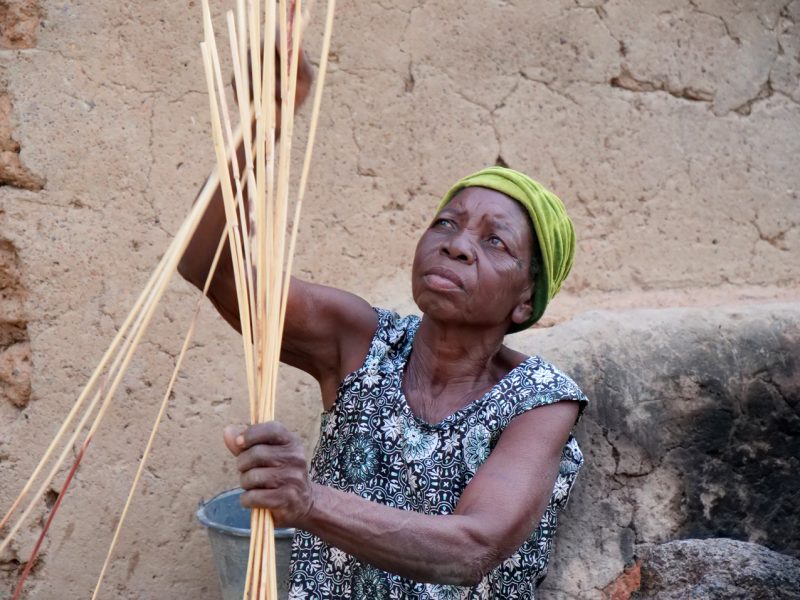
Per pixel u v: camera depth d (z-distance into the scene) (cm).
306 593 289
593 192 497
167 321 432
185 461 437
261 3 405
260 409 238
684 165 511
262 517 233
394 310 459
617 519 427
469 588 292
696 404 441
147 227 431
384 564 243
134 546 432
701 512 439
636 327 447
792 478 450
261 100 245
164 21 432
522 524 259
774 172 525
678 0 508
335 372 306
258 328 241
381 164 463
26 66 415
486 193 292
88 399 424
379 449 288
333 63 455
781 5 524
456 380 295
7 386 421
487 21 479
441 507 282
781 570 407
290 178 450
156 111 431
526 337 443
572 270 494
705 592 407
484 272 283
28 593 421
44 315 420
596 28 495
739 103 520
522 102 485
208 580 441
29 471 420
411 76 468
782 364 455
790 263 526
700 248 514
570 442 304
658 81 506
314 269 454
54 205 420
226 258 280
